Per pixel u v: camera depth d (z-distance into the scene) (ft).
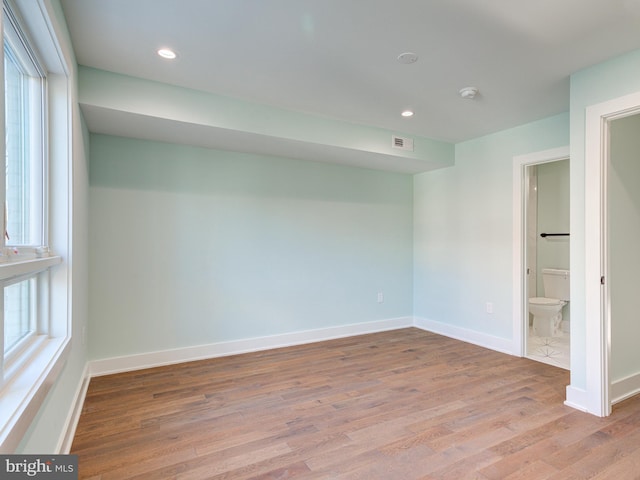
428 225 15.72
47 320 6.36
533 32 6.76
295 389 9.41
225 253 12.26
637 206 9.26
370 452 6.60
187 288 11.64
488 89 9.26
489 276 13.10
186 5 5.99
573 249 8.48
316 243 14.06
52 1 5.04
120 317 10.66
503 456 6.48
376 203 15.52
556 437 7.09
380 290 15.66
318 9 6.10
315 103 10.25
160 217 11.24
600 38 6.97
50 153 6.33
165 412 8.09
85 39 6.97
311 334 13.94
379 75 8.51
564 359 11.80
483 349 12.92
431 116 11.26
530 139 11.78
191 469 6.08
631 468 6.14
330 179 14.35
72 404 7.17
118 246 10.64
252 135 10.43
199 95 9.43
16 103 5.15
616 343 8.67
